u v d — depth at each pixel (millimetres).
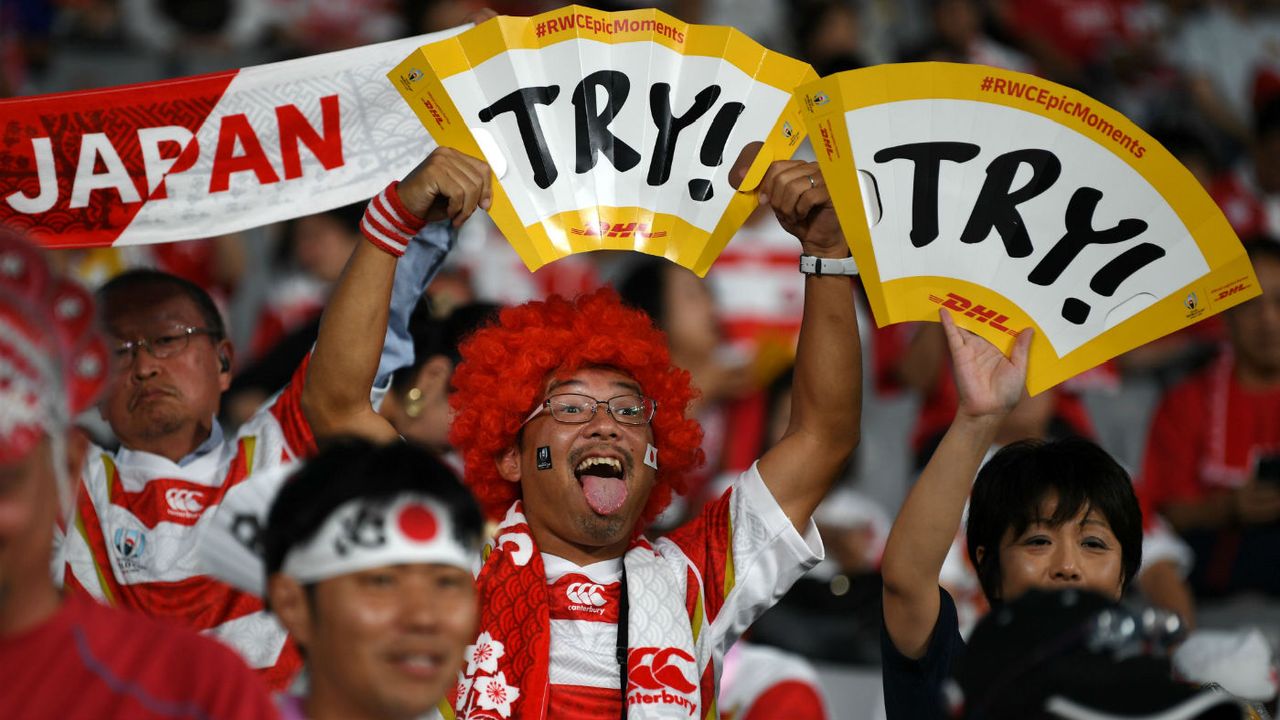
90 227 14039
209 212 14062
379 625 8703
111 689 7961
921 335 24938
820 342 12594
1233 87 34875
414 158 14156
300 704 9281
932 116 11797
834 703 19406
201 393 14133
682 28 12516
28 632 8023
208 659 8102
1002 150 11734
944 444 11758
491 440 12977
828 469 12766
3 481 7824
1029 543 12602
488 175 12156
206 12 31844
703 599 12602
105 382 8539
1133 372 27469
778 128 12469
